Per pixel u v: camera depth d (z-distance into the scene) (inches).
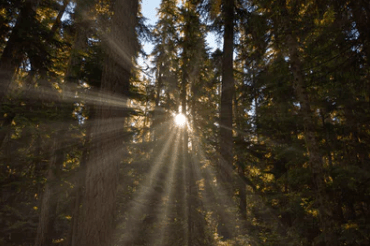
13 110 354.3
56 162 388.2
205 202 323.0
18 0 382.9
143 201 340.8
